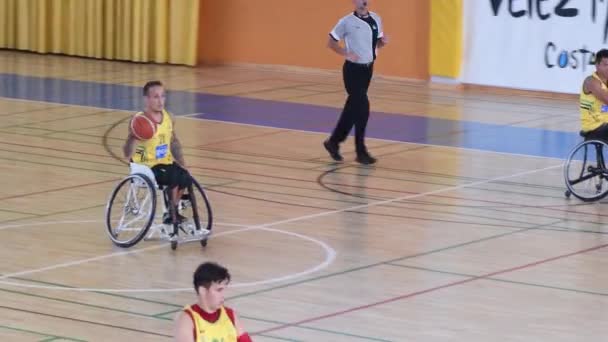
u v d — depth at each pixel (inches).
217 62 1114.1
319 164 657.0
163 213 475.8
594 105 561.3
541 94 936.9
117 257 449.4
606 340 353.7
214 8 1107.3
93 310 378.0
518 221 522.0
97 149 685.9
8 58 1123.9
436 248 469.4
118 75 1027.3
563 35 915.4
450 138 749.9
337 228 503.2
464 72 973.8
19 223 501.7
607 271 437.4
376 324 365.7
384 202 559.2
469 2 960.3
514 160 677.3
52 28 1157.7
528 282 419.8
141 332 353.7
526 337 354.6
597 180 616.1
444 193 582.2
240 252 459.8
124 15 1116.5
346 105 654.5
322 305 387.2
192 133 748.0
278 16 1071.0
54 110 828.6
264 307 383.6
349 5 1029.2
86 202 546.3
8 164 634.8
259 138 735.7
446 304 390.0
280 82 998.4
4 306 380.8
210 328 256.8
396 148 713.0
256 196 568.1
